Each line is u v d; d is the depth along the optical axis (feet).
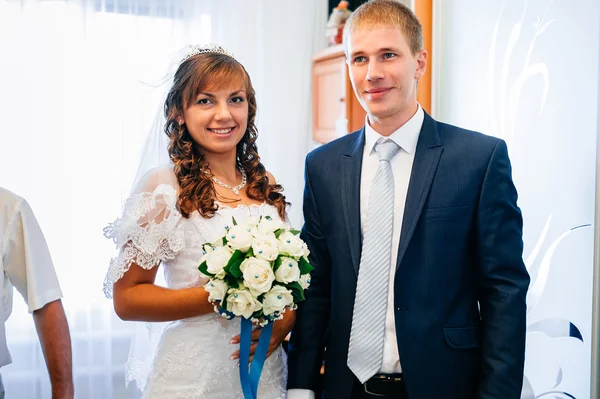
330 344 5.81
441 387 5.40
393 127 5.76
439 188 5.54
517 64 7.67
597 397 6.35
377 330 5.54
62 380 6.06
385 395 5.50
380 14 5.61
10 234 5.90
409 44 5.64
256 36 12.30
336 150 6.15
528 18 7.47
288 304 5.23
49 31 11.07
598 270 6.27
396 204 5.70
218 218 5.71
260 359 5.44
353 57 5.74
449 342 5.42
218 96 5.80
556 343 7.10
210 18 11.98
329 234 5.88
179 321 5.74
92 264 11.46
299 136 12.71
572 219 6.81
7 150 11.02
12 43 10.92
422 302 5.45
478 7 8.40
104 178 11.44
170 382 5.58
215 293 5.04
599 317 6.30
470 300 5.62
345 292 5.69
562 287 6.99
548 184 7.18
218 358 5.60
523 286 5.40
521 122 7.61
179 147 5.90
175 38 11.75
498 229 5.44
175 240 5.48
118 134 11.44
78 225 11.38
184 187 5.69
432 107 9.40
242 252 5.11
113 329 11.57
